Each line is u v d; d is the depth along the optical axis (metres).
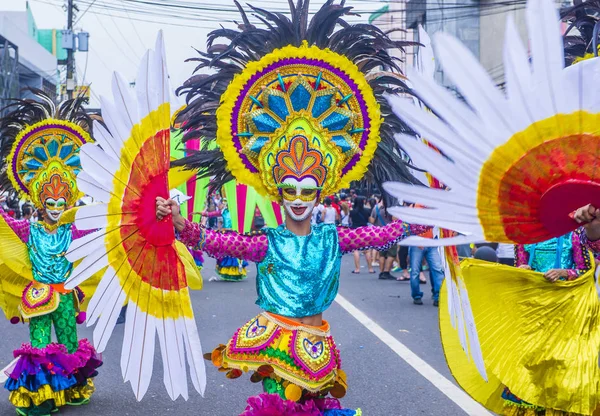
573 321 4.91
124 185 4.30
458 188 3.52
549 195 3.54
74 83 28.67
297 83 4.49
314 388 4.23
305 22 4.71
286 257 4.37
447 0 27.70
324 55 4.53
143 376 4.46
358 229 4.50
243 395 6.87
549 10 3.25
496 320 5.07
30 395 6.15
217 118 4.55
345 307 11.87
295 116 4.50
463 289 4.19
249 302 12.52
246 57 4.77
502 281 5.05
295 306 4.32
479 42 27.81
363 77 4.56
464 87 3.33
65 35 28.52
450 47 3.31
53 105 6.93
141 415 6.24
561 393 4.83
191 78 4.80
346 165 4.59
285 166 4.45
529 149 3.43
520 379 4.93
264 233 4.46
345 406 6.43
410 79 3.41
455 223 3.58
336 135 4.56
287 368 4.23
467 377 5.13
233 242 4.39
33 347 6.28
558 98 3.34
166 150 4.45
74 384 6.44
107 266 4.32
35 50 39.19
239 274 15.82
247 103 4.54
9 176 6.61
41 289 6.39
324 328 4.44
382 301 12.57
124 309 10.48
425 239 3.54
